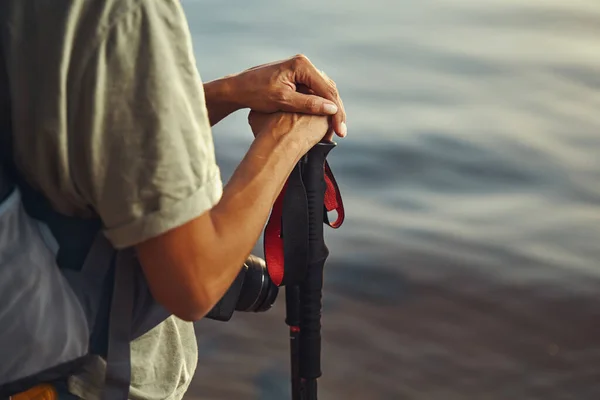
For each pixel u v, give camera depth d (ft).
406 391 14.40
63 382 4.31
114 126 3.68
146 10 3.68
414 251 19.75
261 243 18.49
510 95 33.55
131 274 4.05
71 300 4.01
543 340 16.15
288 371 14.32
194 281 3.90
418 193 24.03
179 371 4.98
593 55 39.24
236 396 13.67
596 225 21.88
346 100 33.17
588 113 31.27
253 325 15.55
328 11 49.01
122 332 4.04
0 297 3.84
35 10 3.70
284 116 4.83
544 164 26.12
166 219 3.74
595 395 14.61
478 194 24.09
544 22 46.37
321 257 5.07
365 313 16.70
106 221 3.80
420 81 35.78
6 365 3.92
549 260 19.58
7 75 3.82
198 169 3.80
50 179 3.83
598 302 17.62
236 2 50.65
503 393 14.56
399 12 49.16
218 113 5.30
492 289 18.03
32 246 3.92
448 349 15.62
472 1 51.98
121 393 4.07
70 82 3.66
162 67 3.70
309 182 4.91
